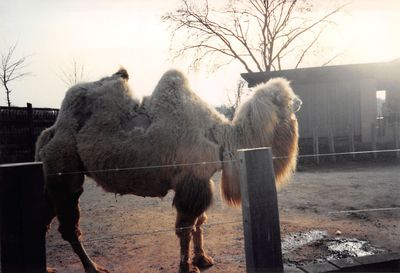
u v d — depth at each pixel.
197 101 4.00
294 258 4.13
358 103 16.20
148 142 3.71
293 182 9.35
